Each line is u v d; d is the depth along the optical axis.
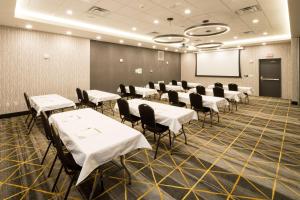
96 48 9.02
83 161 2.03
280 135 4.58
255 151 3.70
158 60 12.69
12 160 3.31
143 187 2.58
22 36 6.60
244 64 11.71
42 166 3.12
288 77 10.22
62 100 5.19
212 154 3.57
